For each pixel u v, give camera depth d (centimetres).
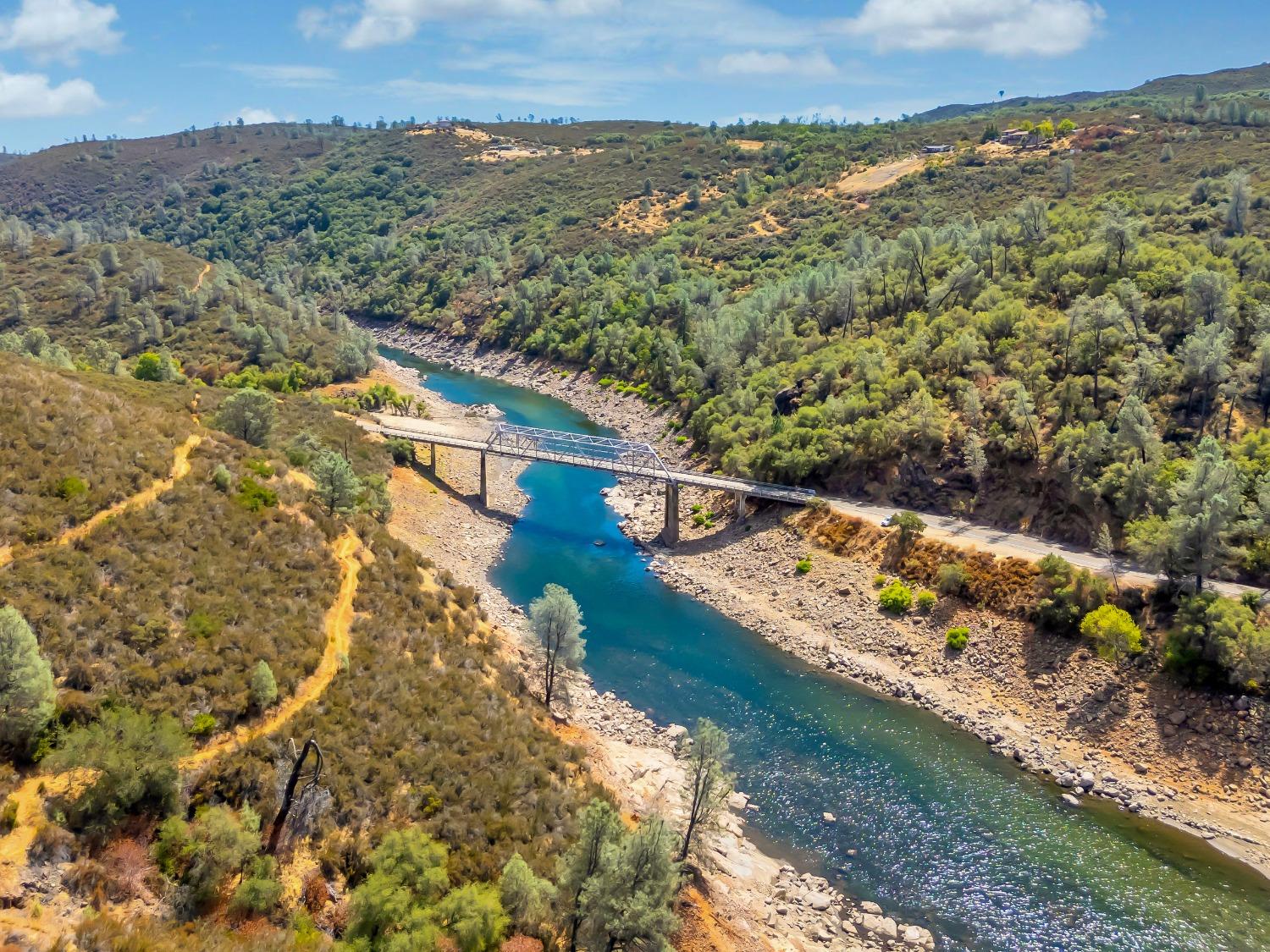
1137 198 13062
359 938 3362
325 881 3656
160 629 4225
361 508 7806
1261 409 7531
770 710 6309
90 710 3688
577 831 4291
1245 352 8100
